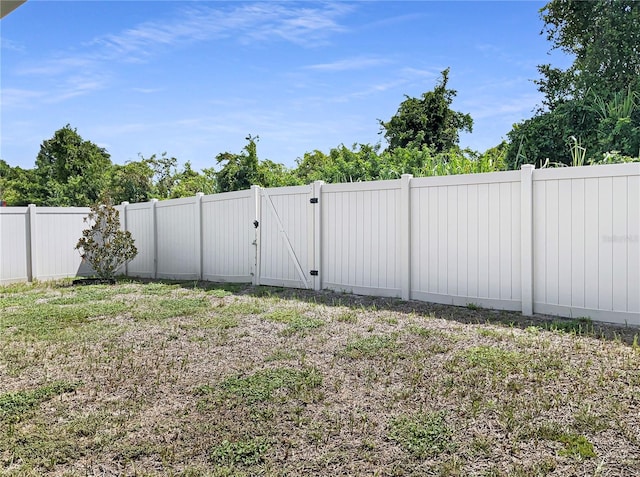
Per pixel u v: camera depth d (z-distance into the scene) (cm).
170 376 434
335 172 1209
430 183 707
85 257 1114
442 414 339
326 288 842
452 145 1756
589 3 1107
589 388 372
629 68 1045
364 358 465
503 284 642
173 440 313
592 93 988
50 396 392
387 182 756
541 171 605
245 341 541
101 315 702
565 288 591
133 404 373
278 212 909
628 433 302
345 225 812
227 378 422
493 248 649
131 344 542
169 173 2019
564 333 522
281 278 909
